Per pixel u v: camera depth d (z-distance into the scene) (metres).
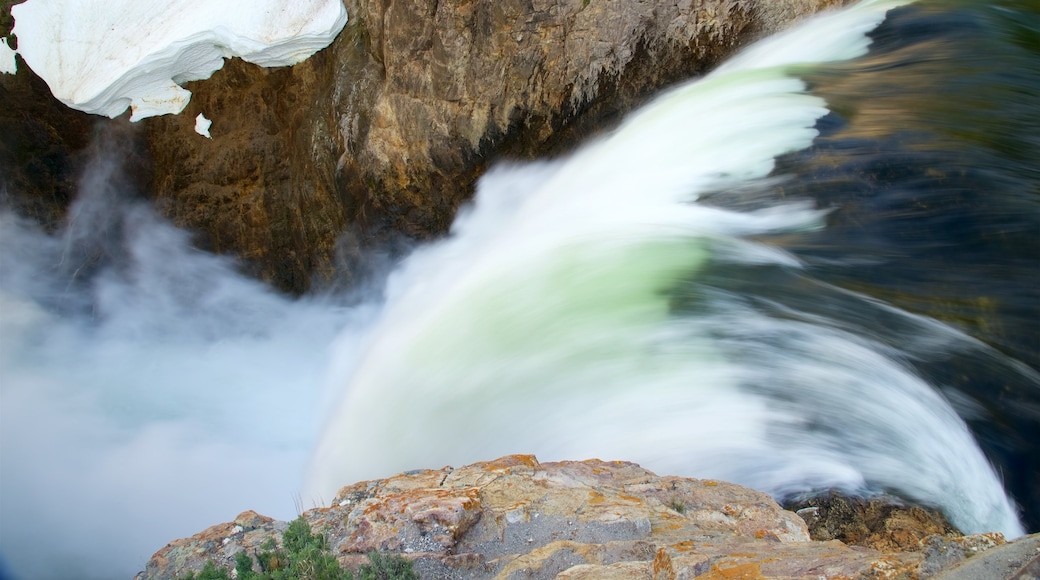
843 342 7.47
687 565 4.24
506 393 8.16
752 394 7.07
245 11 14.12
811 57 12.07
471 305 9.32
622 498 5.44
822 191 9.41
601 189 11.22
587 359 7.84
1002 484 6.74
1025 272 8.05
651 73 12.60
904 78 10.90
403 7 13.32
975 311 7.84
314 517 5.71
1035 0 12.47
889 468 6.55
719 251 8.87
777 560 4.18
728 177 10.16
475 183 13.83
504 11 12.70
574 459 7.16
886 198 9.11
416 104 13.69
